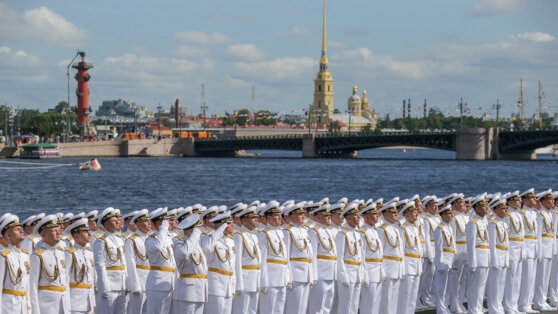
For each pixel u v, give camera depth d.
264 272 22.67
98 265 22.12
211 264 21.75
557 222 28.52
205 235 21.64
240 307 22.52
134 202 104.31
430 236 28.14
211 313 21.81
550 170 181.12
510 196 27.98
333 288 23.89
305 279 23.33
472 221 26.45
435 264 26.81
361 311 24.84
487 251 26.52
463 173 171.50
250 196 115.62
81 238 21.23
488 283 27.20
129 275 22.25
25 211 91.00
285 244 23.16
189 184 135.75
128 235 22.89
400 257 25.00
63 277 20.14
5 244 19.17
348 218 24.06
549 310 28.56
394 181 147.25
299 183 141.25
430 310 28.50
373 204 24.66
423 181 147.50
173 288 21.94
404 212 26.00
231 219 22.16
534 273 28.12
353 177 158.88
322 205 24.47
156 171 174.38
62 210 92.62
